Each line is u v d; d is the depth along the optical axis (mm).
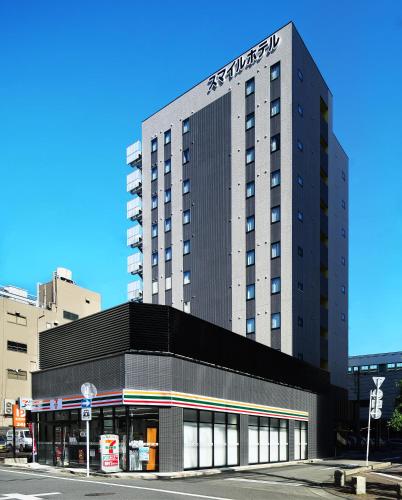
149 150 57719
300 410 33375
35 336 72938
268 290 44250
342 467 26266
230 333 26391
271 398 29406
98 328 22578
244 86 49656
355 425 60812
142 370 20672
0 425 63406
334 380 50688
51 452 24125
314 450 34938
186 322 22734
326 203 52156
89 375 22250
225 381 24828
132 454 20203
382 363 91188
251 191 47156
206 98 52875
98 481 17031
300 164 46375
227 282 47219
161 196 55375
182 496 13352
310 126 49344
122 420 20641
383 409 89375
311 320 46000
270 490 15547
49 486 15109
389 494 15461
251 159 47719
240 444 25359
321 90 53062
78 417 22859
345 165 59156
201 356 23469
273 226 44969
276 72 47375
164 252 53656
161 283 53125
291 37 46906
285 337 42406
